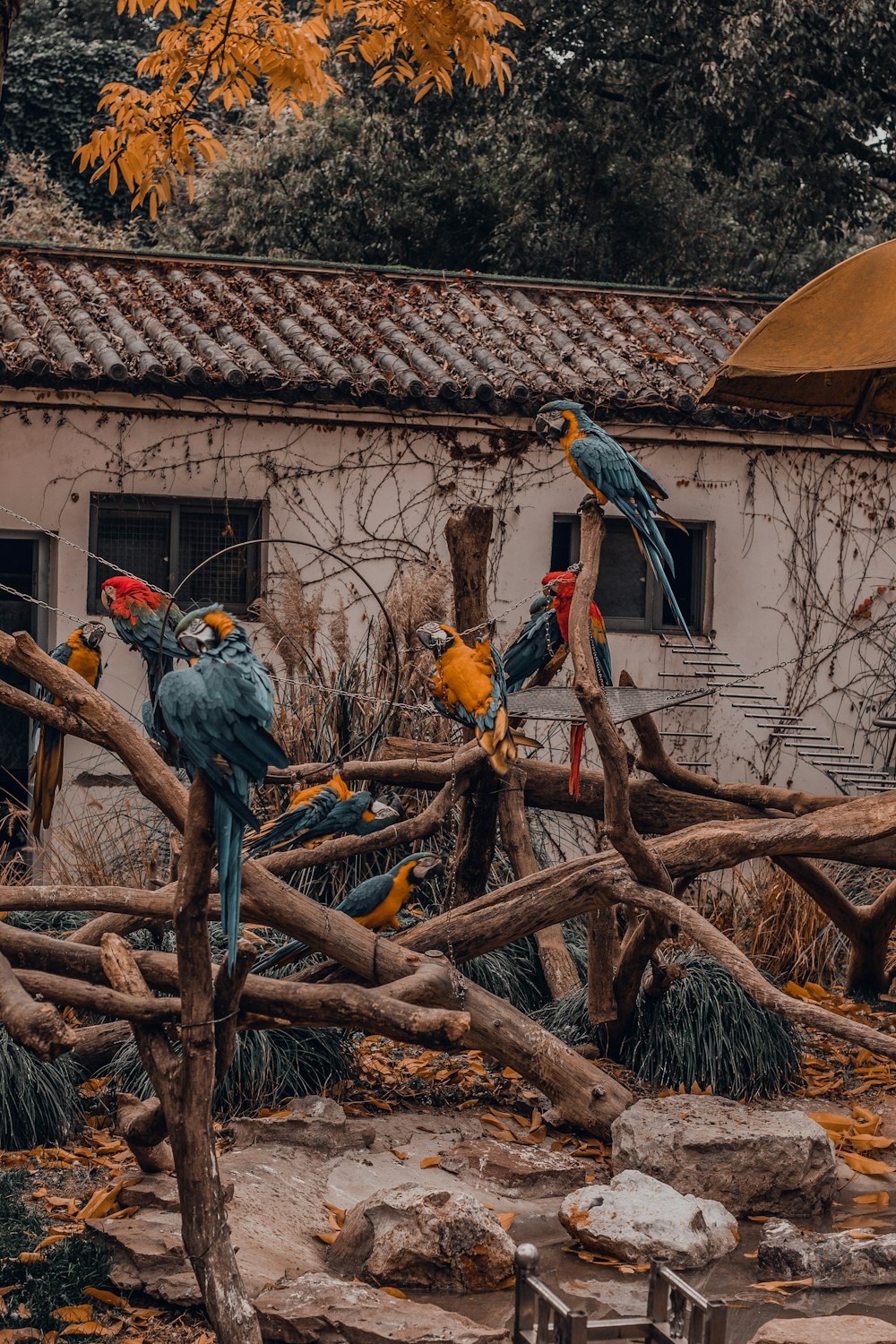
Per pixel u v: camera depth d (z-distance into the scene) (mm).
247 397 9812
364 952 5730
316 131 20609
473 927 6207
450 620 9641
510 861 8109
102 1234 4840
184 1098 4113
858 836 6367
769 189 19516
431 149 20266
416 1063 7023
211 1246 4082
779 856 7316
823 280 6734
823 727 11117
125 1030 6254
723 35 16828
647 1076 6891
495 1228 4891
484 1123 6395
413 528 10422
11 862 8688
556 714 6129
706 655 10898
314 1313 4293
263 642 10094
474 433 10477
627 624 10945
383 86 19094
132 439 9977
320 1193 5438
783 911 8852
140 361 9656
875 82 17266
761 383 7500
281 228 21094
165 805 4609
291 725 8797
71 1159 5602
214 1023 4172
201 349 10180
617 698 6652
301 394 9867
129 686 10000
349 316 11445
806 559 11047
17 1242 4805
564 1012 7461
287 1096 6336
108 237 22703
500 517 10547
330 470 10297
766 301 12891
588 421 6008
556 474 10633
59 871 8578
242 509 10219
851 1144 6316
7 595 10008
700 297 12852
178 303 11375
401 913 8273
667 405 10383
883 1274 4941
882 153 18953
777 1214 5586
